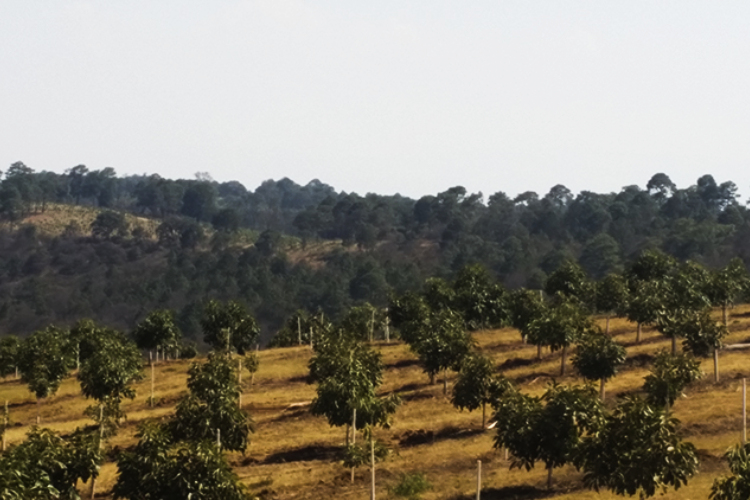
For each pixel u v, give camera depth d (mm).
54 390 78125
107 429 59469
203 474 38531
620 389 68000
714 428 54094
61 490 41219
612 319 103312
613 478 37719
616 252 196750
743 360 75125
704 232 197000
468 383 60969
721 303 88375
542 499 44844
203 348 178625
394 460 56094
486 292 100875
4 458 36719
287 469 56625
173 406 78688
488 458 54344
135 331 97125
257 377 89250
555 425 45375
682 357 56156
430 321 84625
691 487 43688
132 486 40125
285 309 196625
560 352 87250
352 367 59719
